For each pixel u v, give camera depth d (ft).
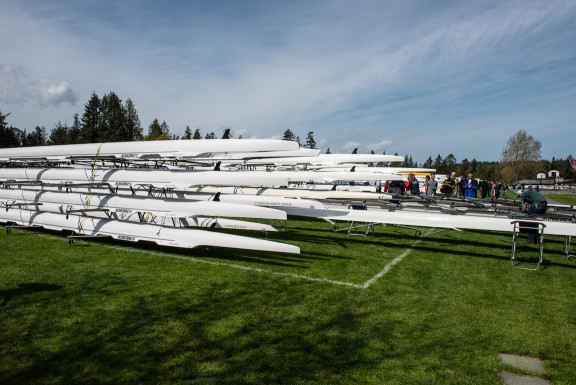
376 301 12.03
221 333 9.43
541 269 16.44
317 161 33.04
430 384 7.48
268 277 14.24
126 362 8.00
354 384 7.39
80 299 11.53
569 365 8.45
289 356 8.38
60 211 21.77
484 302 12.21
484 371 8.05
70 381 7.29
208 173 18.44
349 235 23.62
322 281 13.94
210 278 13.92
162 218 19.98
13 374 7.47
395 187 39.88
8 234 21.71
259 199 22.16
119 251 17.92
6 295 11.71
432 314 11.09
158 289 12.59
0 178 26.81
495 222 17.35
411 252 19.38
